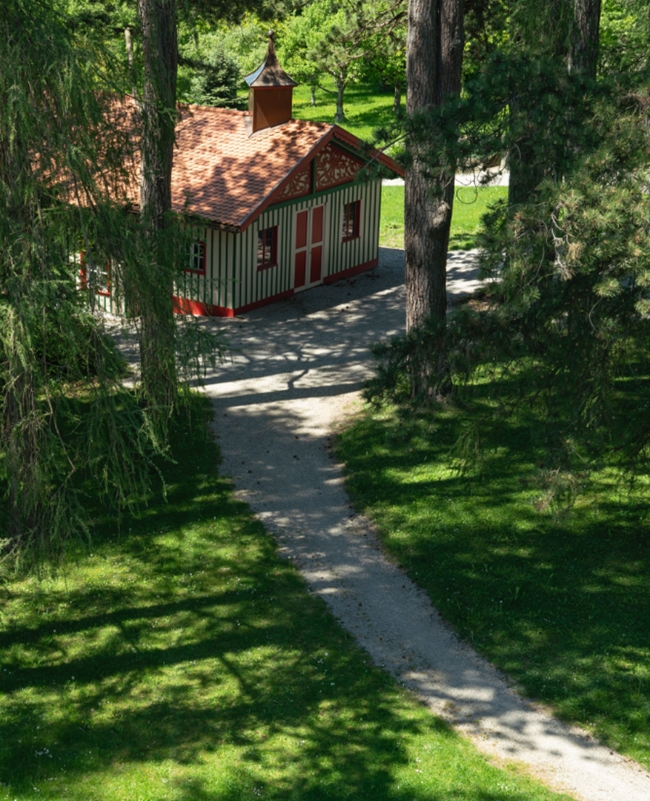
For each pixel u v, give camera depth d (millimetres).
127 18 22859
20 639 13094
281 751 11047
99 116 11438
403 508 16359
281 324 25016
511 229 10914
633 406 17266
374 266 29938
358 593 14242
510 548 15117
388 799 10289
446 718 11664
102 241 12039
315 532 15891
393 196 40156
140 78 13086
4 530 13398
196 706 11812
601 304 11703
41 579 12367
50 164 11297
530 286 10984
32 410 11617
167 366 13719
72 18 11773
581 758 10977
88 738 11195
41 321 11086
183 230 13859
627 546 14984
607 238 10172
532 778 10633
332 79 65000
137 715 11625
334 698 11992
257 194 24328
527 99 11648
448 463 17562
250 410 20125
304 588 14375
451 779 10562
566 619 13422
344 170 27516
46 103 11195
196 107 27516
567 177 10820
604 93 11656
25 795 10250
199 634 13250
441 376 13000
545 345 12445
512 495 16469
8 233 10906
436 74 17500
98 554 15125
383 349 13484
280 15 27875
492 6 24812
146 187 16875
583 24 18344
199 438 18797
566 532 15422
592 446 12328
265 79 25875
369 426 19094
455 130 11508
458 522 15859
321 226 27438
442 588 14266
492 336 12367
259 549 15352
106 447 12359
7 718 11500
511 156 11500
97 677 12352
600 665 12469
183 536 15680
